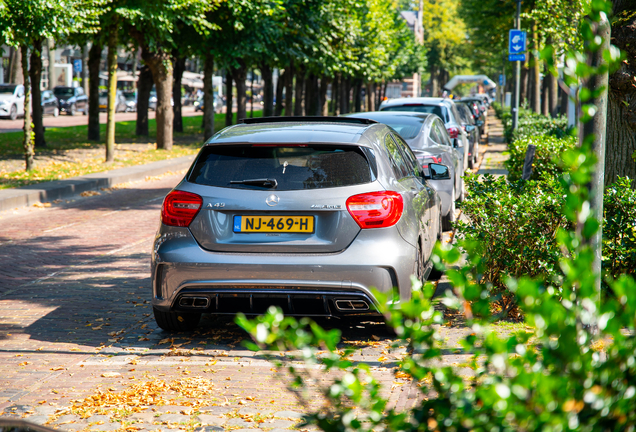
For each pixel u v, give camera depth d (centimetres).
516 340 184
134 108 5794
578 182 183
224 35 2539
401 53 5806
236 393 425
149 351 520
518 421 167
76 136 2958
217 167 527
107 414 393
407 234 517
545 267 554
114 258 885
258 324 187
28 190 1402
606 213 591
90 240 1009
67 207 1345
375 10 3997
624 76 656
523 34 2044
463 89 11869
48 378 462
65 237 1032
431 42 9669
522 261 566
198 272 510
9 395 430
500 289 573
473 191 668
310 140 520
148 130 3278
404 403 399
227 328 580
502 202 579
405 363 191
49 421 384
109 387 441
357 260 493
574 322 177
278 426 373
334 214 500
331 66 3281
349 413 190
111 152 1995
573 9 1132
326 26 2919
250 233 508
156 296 530
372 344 520
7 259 878
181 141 2939
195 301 518
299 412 392
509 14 3231
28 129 1720
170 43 2439
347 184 506
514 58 2056
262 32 2564
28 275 794
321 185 506
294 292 500
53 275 793
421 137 964
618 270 569
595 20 188
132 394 422
